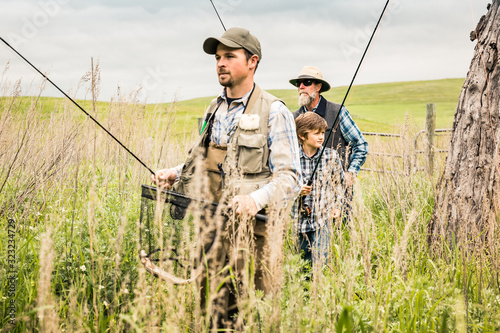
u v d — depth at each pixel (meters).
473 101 3.54
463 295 2.46
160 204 2.30
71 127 3.98
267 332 1.97
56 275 2.40
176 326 1.90
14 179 3.83
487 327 2.18
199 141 2.63
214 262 2.26
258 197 2.29
